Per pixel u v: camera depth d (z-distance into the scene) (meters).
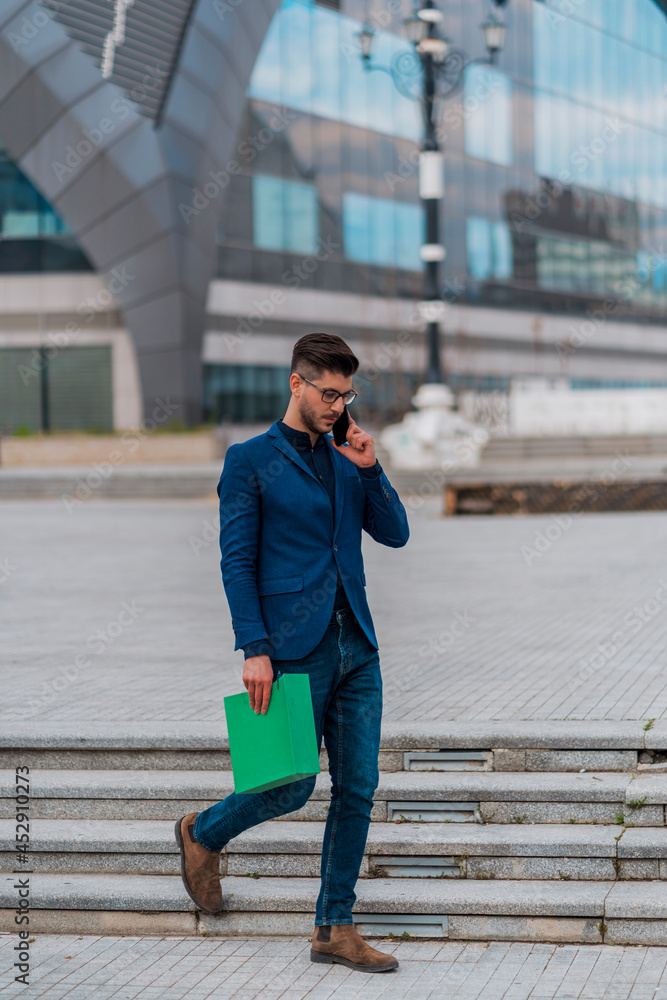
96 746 4.45
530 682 5.35
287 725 3.23
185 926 3.83
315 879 3.94
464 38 37.47
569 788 4.00
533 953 3.54
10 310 35.06
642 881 3.76
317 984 3.35
